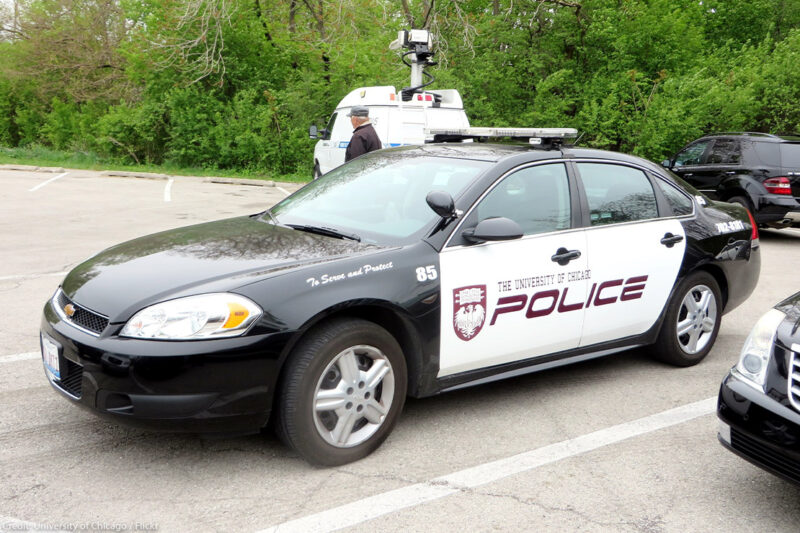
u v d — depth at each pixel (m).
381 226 3.99
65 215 11.69
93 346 3.13
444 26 21.09
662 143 19.70
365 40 21.02
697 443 3.86
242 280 3.28
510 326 4.01
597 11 20.52
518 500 3.19
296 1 22.03
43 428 3.77
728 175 11.10
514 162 4.19
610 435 3.92
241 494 3.16
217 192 16.30
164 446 3.62
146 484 3.23
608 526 3.00
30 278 7.13
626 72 20.06
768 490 3.36
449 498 3.18
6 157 23.77
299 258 3.54
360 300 3.40
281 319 3.19
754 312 6.77
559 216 4.29
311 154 21.19
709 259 5.01
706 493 3.32
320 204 4.46
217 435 3.21
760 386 3.08
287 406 3.26
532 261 4.06
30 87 30.81
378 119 11.96
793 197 10.39
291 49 21.67
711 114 20.06
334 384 3.42
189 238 4.02
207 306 3.13
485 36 21.36
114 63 27.55
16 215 11.55
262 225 4.29
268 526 2.91
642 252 4.61
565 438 3.87
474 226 3.87
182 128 21.55
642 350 5.54
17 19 30.19
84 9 28.75
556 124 20.66
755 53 21.44
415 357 3.69
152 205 13.33
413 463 3.52
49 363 3.48
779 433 2.93
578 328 4.35
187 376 3.05
